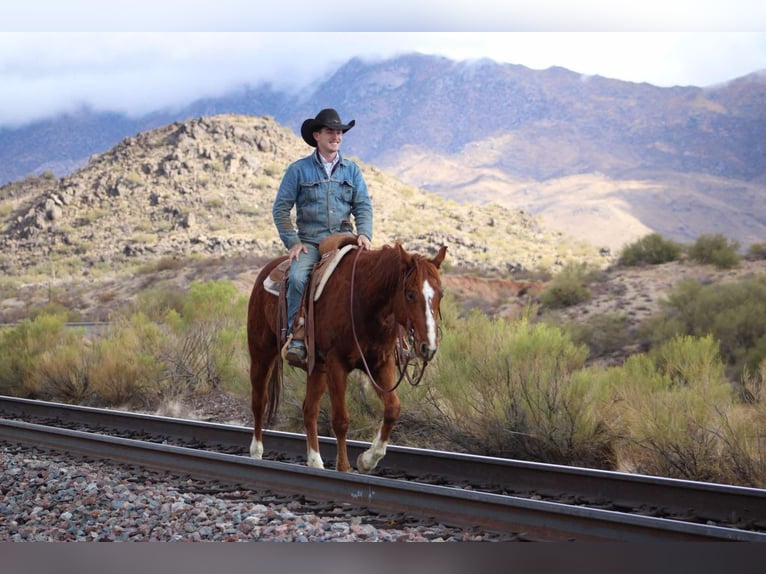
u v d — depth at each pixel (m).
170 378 17.58
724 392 12.22
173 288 52.38
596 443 10.80
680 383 13.57
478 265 57.16
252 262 56.91
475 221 92.94
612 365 20.53
